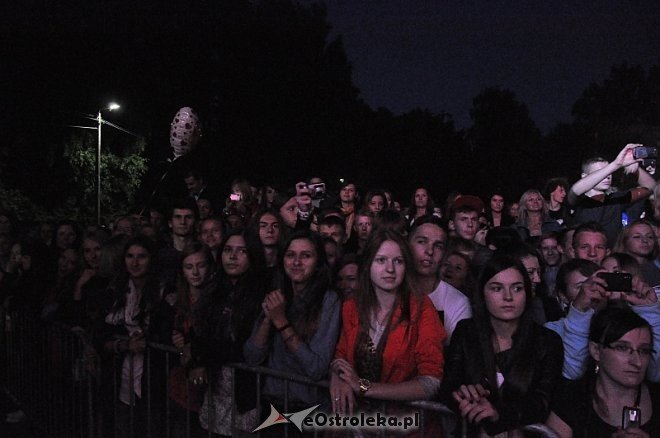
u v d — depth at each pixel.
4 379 7.32
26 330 6.57
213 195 8.08
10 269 7.79
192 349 4.11
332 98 37.12
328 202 8.05
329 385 3.53
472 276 4.62
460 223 6.04
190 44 33.06
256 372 3.83
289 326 3.79
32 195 31.28
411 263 3.76
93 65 30.92
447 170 47.25
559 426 3.32
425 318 3.68
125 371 4.93
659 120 45.88
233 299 4.30
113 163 32.34
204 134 33.19
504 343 3.41
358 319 3.77
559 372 3.34
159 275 5.20
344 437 3.52
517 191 53.34
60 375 5.64
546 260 5.71
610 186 6.67
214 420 4.21
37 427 6.20
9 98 29.45
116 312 5.16
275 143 34.91
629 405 3.26
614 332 3.19
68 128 30.98
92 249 6.21
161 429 4.61
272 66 35.00
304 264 3.96
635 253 5.04
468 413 3.12
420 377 3.53
